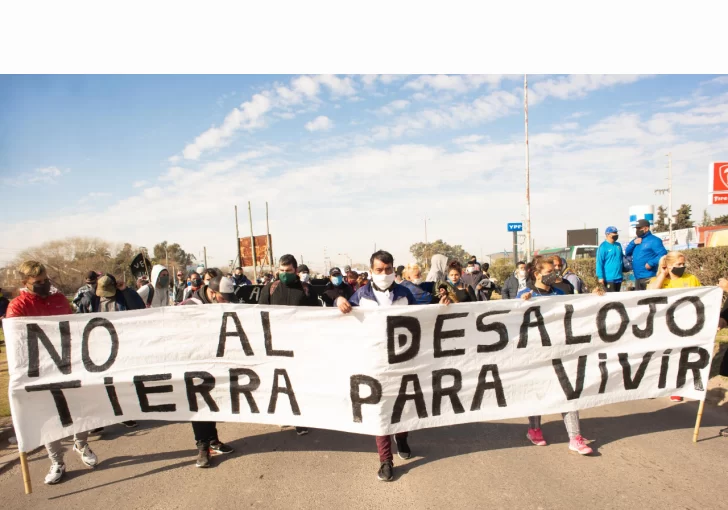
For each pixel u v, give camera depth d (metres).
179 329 4.36
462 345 4.29
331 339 4.22
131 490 3.87
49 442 4.06
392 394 4.12
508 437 4.74
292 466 4.21
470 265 9.18
